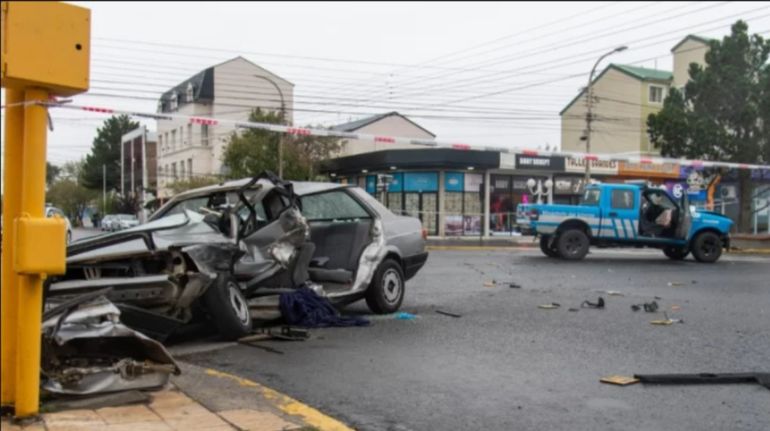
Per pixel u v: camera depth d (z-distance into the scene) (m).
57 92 4.24
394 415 4.97
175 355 6.84
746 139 27.73
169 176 57.28
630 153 45.78
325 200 9.76
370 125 51.00
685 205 18.88
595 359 6.70
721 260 19.88
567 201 41.12
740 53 27.80
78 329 4.93
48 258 4.09
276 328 8.14
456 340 7.61
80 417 4.46
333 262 9.47
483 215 39.34
